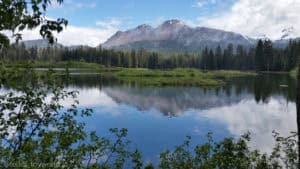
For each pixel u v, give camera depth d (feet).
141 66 504.43
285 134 76.84
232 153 23.79
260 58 411.95
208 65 487.61
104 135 72.23
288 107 120.98
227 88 198.59
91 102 132.67
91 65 465.06
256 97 152.76
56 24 12.70
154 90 189.26
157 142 67.72
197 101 140.26
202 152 23.72
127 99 146.20
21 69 15.64
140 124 88.12
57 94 17.44
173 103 133.90
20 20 12.25
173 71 342.85
